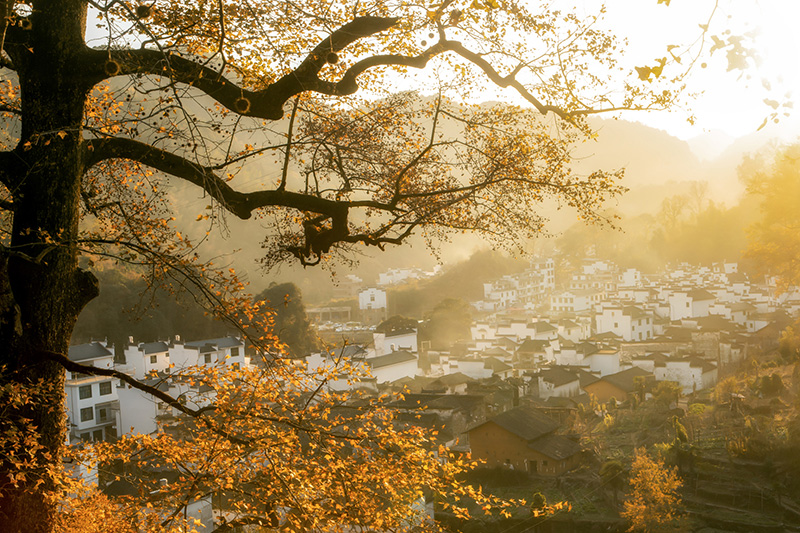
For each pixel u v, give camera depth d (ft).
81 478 26.23
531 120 30.58
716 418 177.47
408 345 308.19
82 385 178.29
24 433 22.88
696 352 285.43
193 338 293.64
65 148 24.61
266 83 28.53
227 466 25.88
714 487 136.87
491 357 277.23
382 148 30.94
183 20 26.53
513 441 160.35
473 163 30.32
